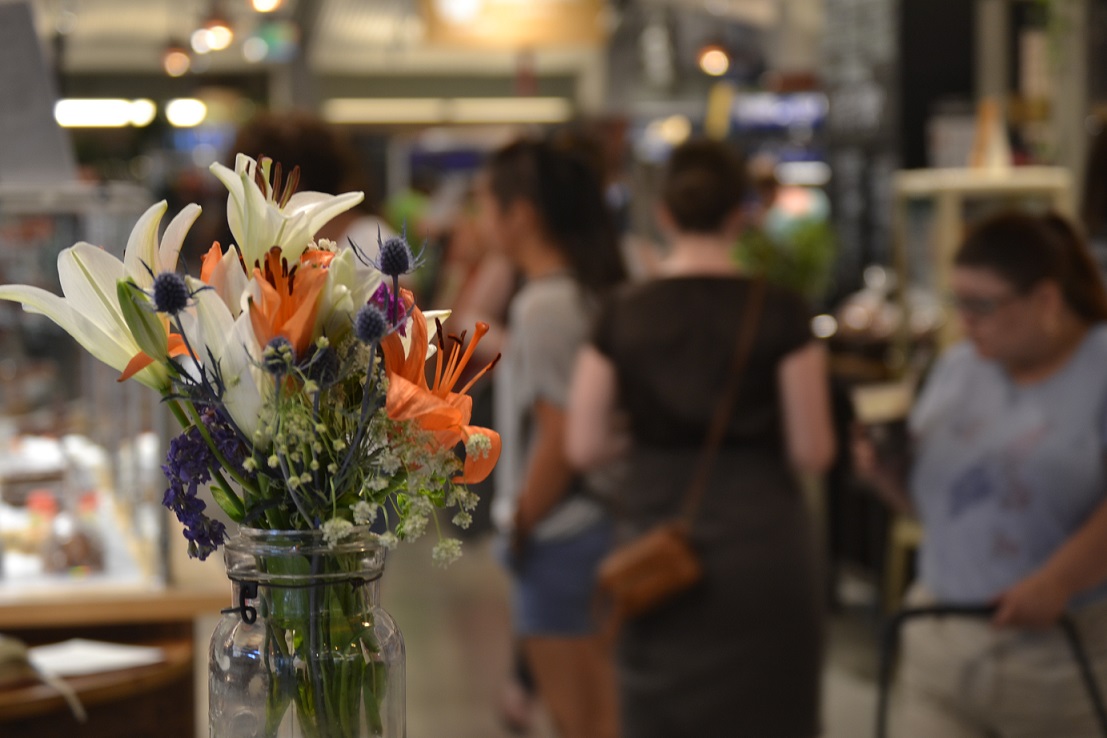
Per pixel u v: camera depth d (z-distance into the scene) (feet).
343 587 3.36
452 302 21.76
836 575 18.26
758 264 16.21
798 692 7.79
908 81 20.24
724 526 7.74
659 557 7.63
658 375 7.85
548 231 9.01
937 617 7.38
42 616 7.86
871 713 14.20
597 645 8.93
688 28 41.63
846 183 21.93
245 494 3.28
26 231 9.13
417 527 3.14
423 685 15.69
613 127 25.61
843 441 18.93
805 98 33.42
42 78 8.57
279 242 3.25
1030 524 7.09
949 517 7.41
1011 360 7.20
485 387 13.85
